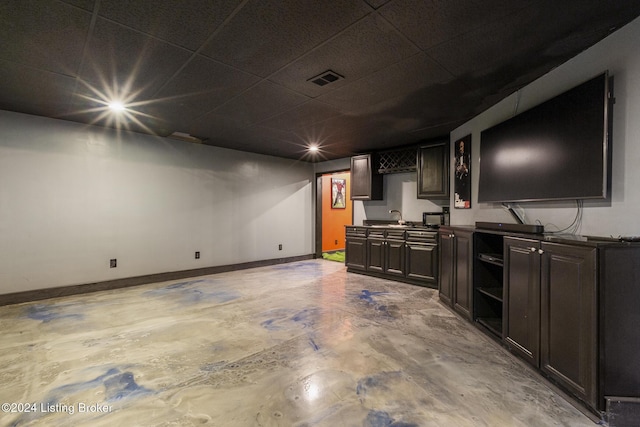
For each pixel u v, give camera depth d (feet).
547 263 6.20
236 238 18.12
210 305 11.37
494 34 6.31
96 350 7.75
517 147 8.59
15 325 9.32
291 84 8.79
